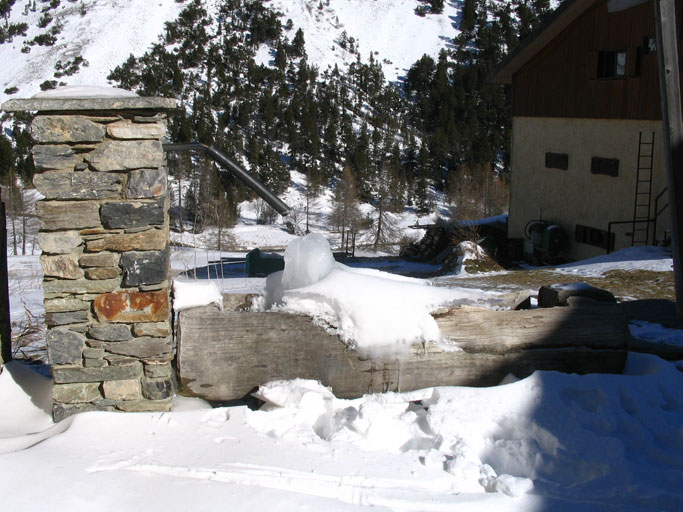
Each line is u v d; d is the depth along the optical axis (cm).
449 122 7625
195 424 312
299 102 8719
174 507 248
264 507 249
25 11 11788
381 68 10350
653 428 322
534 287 934
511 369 367
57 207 322
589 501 264
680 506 258
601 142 1733
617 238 1681
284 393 334
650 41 1562
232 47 10475
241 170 356
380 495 260
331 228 5300
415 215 6078
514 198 2170
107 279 329
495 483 271
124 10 11575
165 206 340
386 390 356
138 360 335
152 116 324
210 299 349
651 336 505
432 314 363
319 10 12050
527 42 1920
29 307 788
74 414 322
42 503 245
